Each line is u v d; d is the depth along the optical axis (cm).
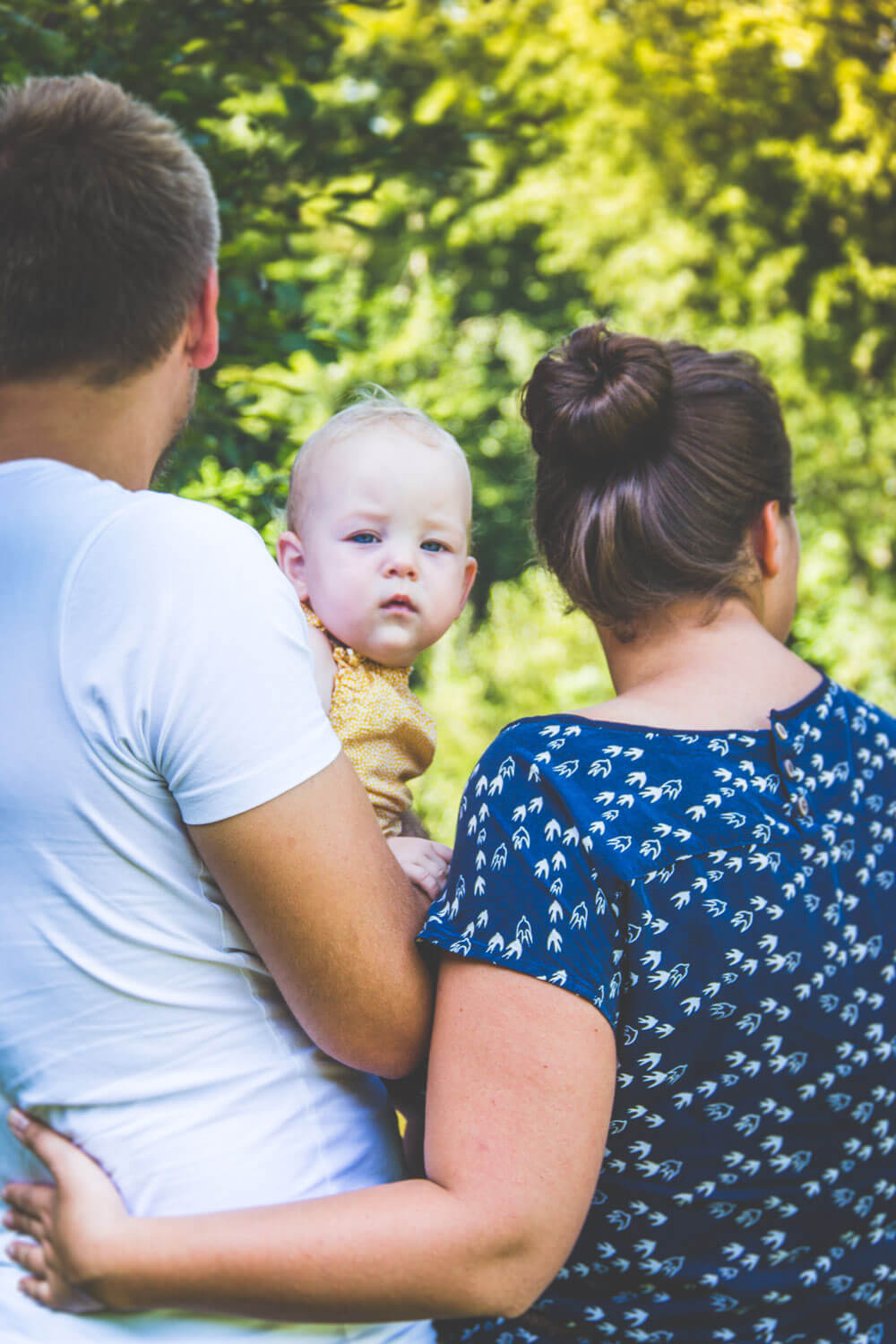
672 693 127
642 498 130
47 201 111
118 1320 112
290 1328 116
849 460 1154
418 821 165
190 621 109
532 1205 104
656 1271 120
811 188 1119
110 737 108
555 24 1098
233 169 288
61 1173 112
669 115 1132
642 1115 116
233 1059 116
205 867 114
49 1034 113
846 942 122
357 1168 121
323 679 154
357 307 575
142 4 274
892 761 134
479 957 113
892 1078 125
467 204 1139
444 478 160
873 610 1103
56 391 116
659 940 113
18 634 111
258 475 272
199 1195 113
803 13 1055
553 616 945
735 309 1162
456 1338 130
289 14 311
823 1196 123
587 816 115
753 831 118
